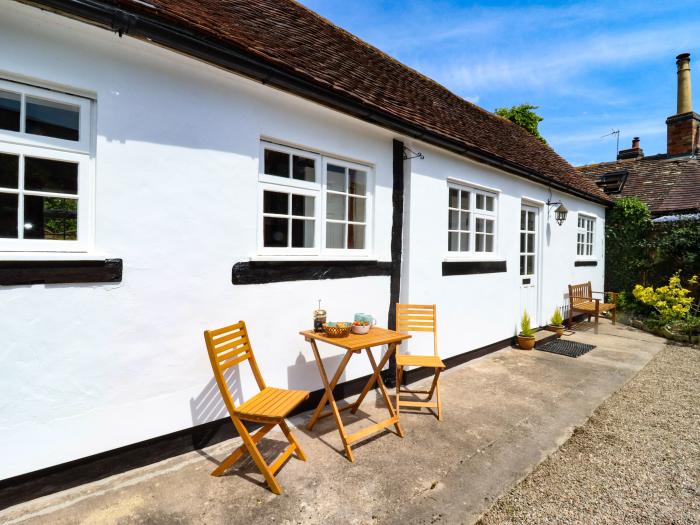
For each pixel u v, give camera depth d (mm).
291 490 2537
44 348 2348
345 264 4148
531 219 7773
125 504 2346
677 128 12781
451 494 2553
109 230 2598
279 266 3547
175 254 2896
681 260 9180
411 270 4855
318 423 3613
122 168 2652
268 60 3008
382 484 2637
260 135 3422
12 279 2219
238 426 2586
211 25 2883
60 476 2434
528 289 7555
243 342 3043
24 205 2557
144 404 2768
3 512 2221
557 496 2594
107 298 2580
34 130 2467
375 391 4547
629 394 4582
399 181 4734
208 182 3076
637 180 12734
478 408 4066
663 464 3035
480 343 6148
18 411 2271
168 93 2863
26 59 2295
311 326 3840
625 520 2363
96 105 2574
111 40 2596
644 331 8344
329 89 3482
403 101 5035
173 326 2896
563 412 4000
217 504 2373
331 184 4207
